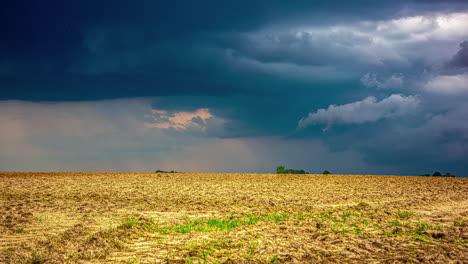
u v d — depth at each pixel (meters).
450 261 10.05
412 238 12.77
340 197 28.83
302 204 24.56
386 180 49.78
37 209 21.20
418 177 56.53
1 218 17.70
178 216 19.83
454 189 35.50
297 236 13.67
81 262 11.13
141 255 11.90
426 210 20.16
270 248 12.02
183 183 43.81
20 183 39.94
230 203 25.25
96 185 39.19
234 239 13.49
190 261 11.02
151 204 24.52
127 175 57.78
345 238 12.99
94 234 14.11
